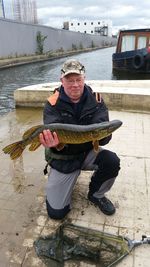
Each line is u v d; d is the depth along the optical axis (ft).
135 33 75.05
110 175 11.43
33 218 11.90
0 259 10.05
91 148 11.29
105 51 235.20
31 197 13.28
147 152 17.57
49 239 10.77
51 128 9.80
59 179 11.07
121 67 77.56
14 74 86.12
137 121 23.38
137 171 15.29
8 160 17.02
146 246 10.37
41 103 28.22
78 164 11.14
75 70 10.03
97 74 85.56
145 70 72.08
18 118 25.59
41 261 9.93
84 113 10.62
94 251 10.14
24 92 28.22
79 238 10.71
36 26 153.79
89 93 10.78
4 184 14.39
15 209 12.46
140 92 26.58
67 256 10.03
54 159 11.15
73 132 9.71
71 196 12.70
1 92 56.49
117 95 26.30
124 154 17.24
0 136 21.03
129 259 9.86
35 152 18.01
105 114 11.07
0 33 111.96
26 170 15.79
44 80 74.64
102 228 11.23
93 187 11.88
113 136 19.99
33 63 124.67
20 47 133.49
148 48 70.33
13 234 11.10
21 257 10.11
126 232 11.04
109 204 11.95
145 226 11.36
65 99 10.46
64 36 210.38
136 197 13.07
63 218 11.75
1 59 109.91
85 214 11.98
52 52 172.14
